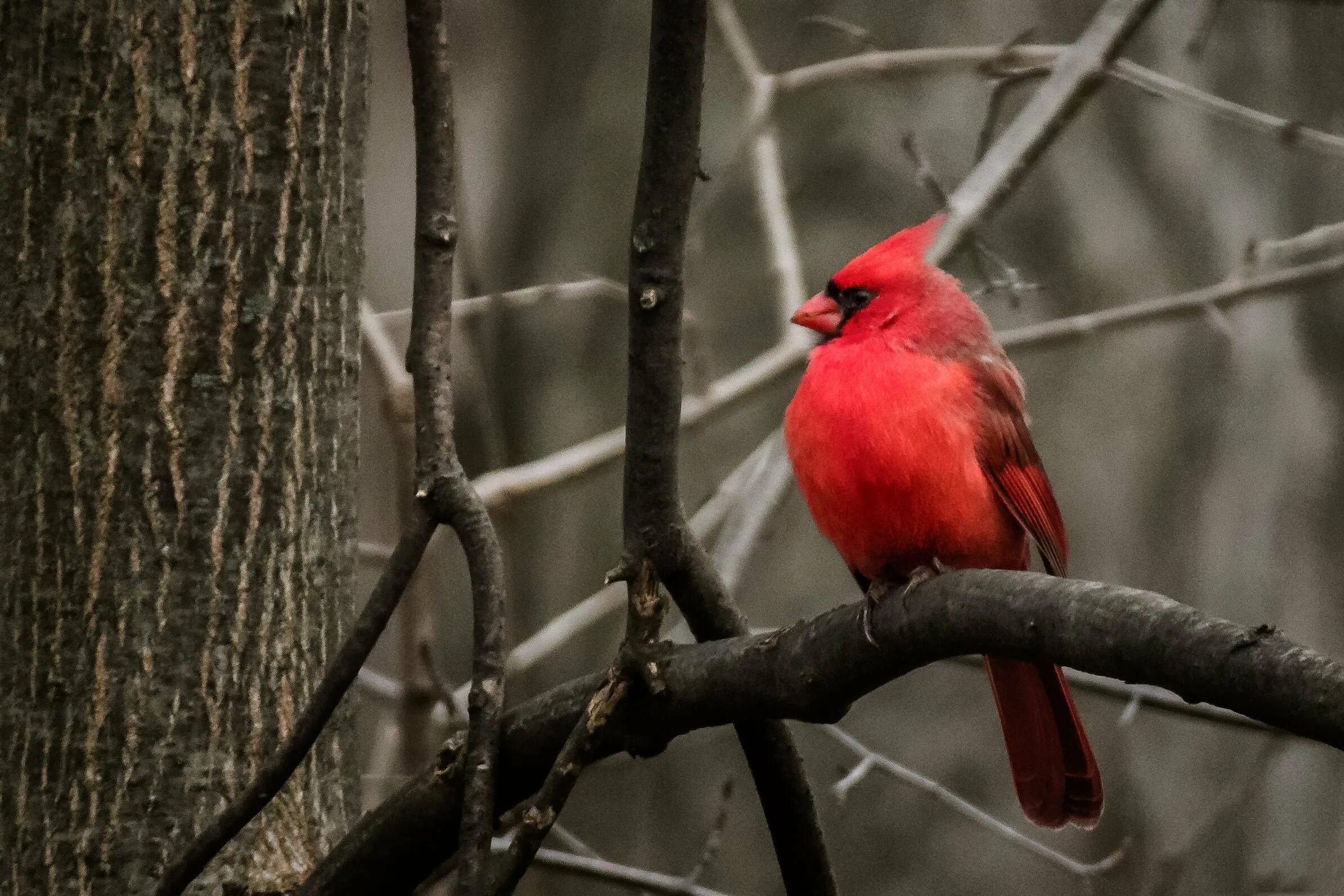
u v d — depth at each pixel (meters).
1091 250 11.02
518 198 13.76
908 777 7.86
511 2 14.38
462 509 4.85
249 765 5.29
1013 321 11.00
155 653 5.21
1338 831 10.58
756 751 5.07
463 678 13.57
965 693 11.02
